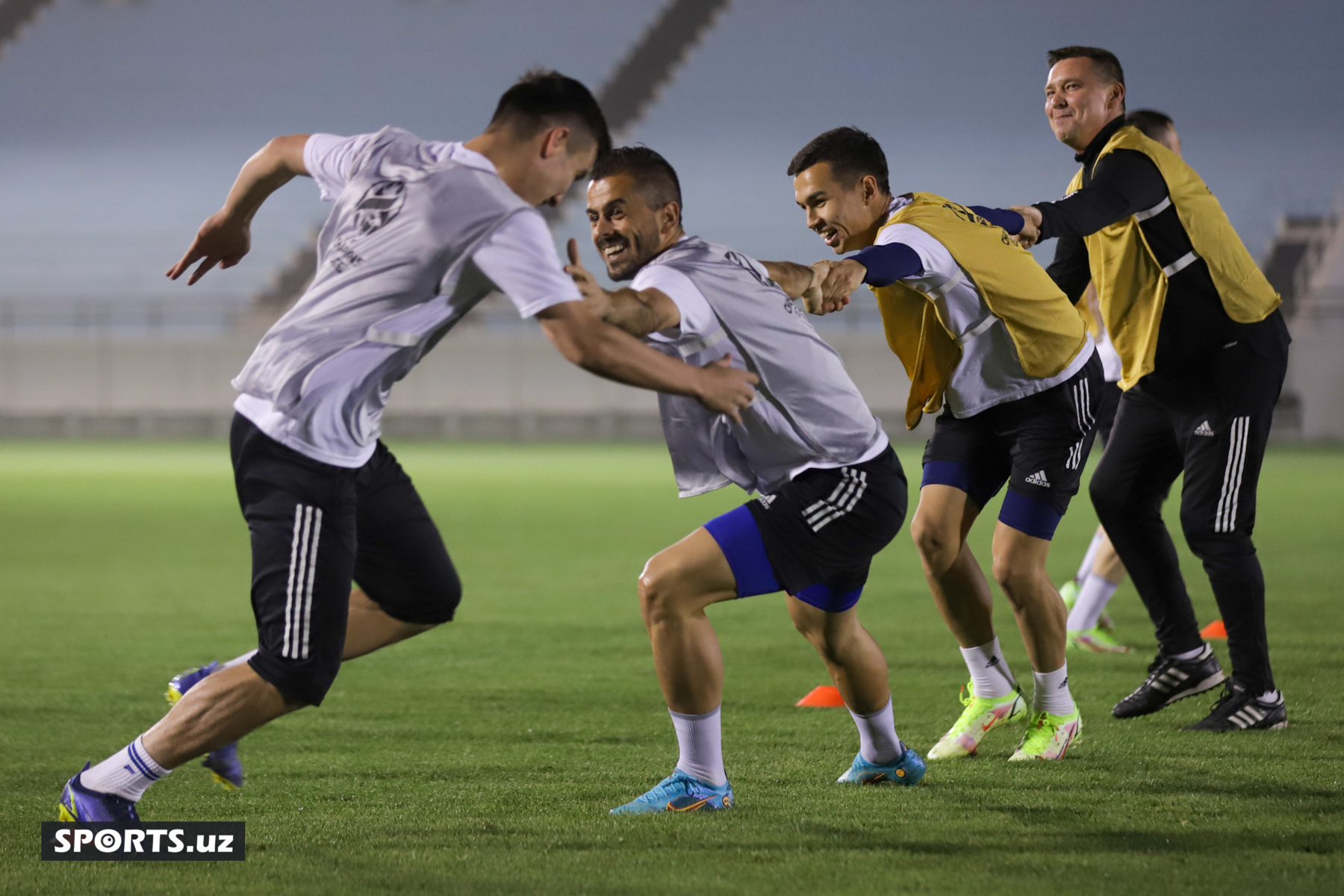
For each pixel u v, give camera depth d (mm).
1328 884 9406
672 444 12125
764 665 19484
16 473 61094
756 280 11359
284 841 10766
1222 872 9695
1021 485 13734
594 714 16312
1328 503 43000
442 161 10391
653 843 10578
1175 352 15250
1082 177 15938
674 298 10766
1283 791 12328
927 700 16938
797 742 14648
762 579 11594
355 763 13789
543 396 89562
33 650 20891
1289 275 87312
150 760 10312
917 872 9750
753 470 11977
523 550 34062
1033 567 13617
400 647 21188
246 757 14086
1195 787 12500
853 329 84375
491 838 10812
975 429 14258
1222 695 15531
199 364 90625
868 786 12648
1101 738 14852
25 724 15812
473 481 56375
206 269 12531
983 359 13695
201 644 21422
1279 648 20031
